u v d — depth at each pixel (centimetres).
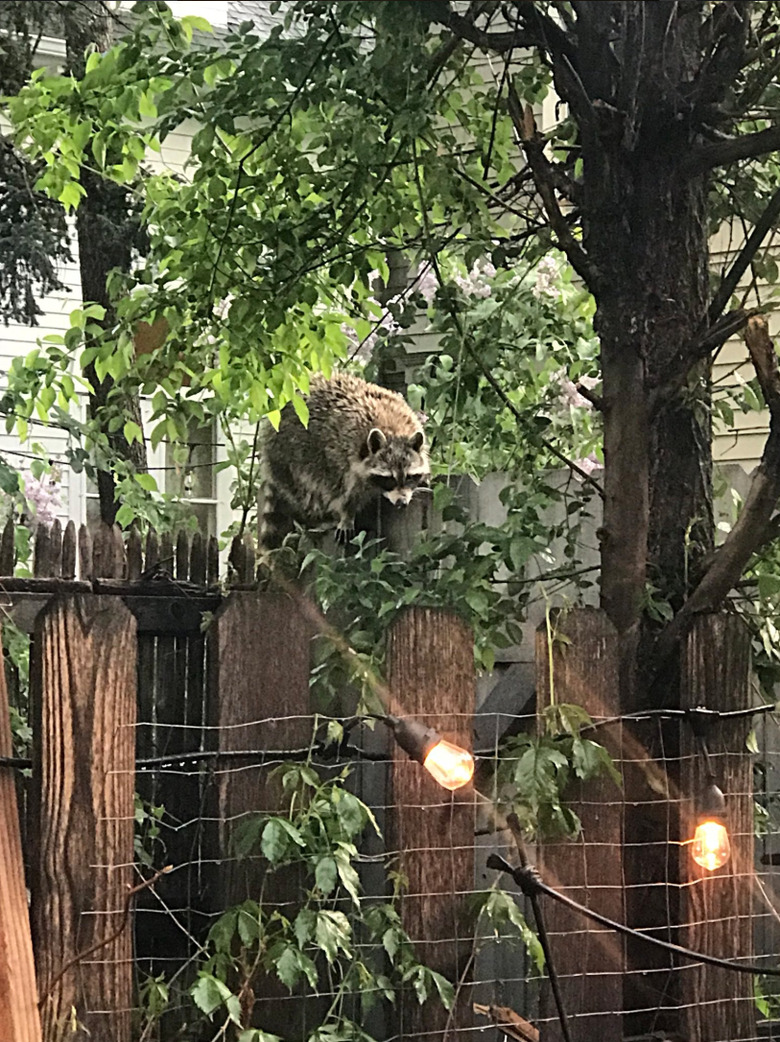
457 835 271
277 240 354
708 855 275
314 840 264
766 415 582
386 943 258
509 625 351
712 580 296
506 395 467
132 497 479
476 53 498
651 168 317
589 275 315
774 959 359
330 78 331
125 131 396
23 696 374
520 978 353
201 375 405
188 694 372
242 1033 249
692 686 295
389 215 375
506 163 416
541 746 270
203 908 342
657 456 327
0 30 493
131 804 246
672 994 294
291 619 274
